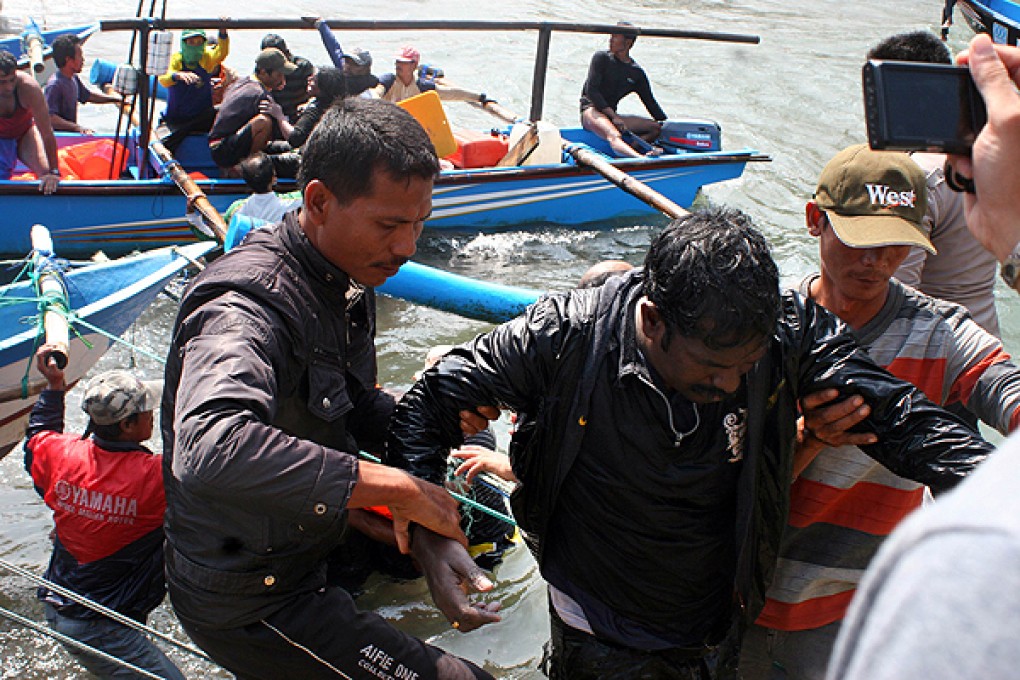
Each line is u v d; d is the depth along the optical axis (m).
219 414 2.09
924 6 17.31
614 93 9.10
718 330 1.93
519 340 2.28
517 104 11.45
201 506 2.31
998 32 7.61
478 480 3.97
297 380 2.36
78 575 3.58
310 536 2.35
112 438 3.55
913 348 2.54
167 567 2.47
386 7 15.01
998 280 6.90
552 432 2.28
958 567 0.63
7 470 4.72
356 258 2.35
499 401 2.33
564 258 7.67
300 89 8.38
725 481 2.29
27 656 3.60
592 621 2.46
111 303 4.89
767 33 14.91
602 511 2.34
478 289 4.85
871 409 2.26
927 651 0.62
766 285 1.95
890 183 2.45
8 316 4.88
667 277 1.97
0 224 6.76
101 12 13.49
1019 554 0.62
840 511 2.60
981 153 1.10
